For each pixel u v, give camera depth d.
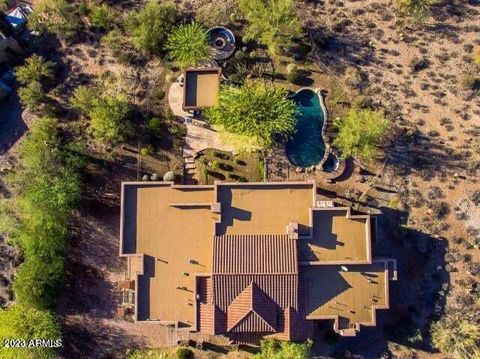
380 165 61.72
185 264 55.12
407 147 61.94
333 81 63.03
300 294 53.75
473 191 60.75
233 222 55.12
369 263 53.84
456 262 60.03
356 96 62.62
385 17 63.75
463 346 57.53
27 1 66.56
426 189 61.19
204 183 62.09
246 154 62.25
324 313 54.25
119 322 61.66
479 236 59.94
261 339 55.91
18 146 64.44
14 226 61.88
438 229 60.56
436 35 63.34
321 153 62.03
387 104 62.50
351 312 54.22
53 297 58.19
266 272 52.12
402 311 59.78
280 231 54.91
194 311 53.88
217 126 60.91
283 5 60.28
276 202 55.47
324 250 54.50
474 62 62.41
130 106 63.62
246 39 62.94
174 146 62.91
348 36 63.84
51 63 64.19
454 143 61.62
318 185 61.62
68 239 62.41
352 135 57.81
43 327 57.38
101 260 62.44
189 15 65.25
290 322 52.84
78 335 61.84
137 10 66.00
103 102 60.94
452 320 58.84
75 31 65.81
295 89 63.06
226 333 54.06
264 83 63.25
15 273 62.31
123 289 61.25
